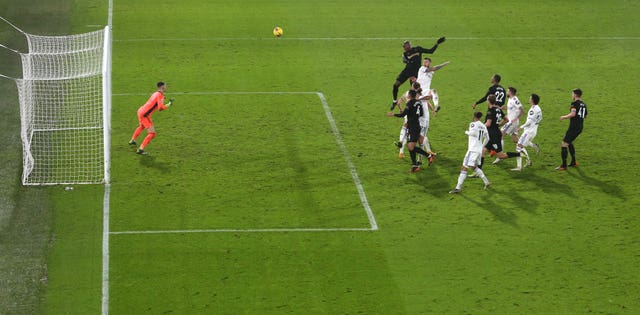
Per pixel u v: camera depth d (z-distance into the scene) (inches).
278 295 871.7
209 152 1233.4
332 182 1145.4
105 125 1155.3
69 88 1473.9
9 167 1170.0
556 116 1422.2
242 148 1251.8
